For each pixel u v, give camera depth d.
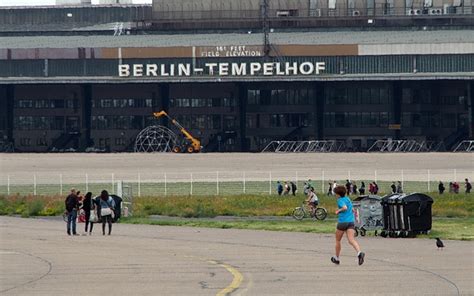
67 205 183.12
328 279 112.12
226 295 100.75
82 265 129.25
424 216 169.62
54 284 111.19
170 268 124.38
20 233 188.25
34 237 177.75
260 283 109.50
